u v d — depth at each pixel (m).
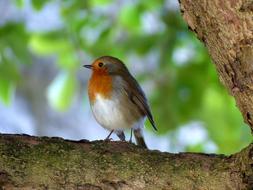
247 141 12.30
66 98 12.38
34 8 11.98
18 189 5.38
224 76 5.36
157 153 5.70
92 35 12.45
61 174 5.45
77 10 12.48
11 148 5.50
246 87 5.14
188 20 5.41
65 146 5.60
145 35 12.23
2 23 12.13
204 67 11.99
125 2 12.98
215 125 12.27
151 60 13.37
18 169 5.40
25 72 19.59
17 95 19.58
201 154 5.74
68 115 20.23
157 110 12.12
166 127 12.11
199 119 12.27
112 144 5.73
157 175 5.54
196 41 12.15
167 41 12.02
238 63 5.10
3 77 11.58
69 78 12.36
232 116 12.25
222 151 12.29
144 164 5.59
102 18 12.42
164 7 12.34
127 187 5.50
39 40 11.98
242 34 4.96
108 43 12.33
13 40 11.77
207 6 5.07
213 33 5.18
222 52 5.20
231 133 12.29
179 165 5.60
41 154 5.50
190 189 5.51
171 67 12.03
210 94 12.16
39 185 5.41
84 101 13.93
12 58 11.70
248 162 5.36
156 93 12.20
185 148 12.46
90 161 5.54
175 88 12.12
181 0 5.36
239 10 4.88
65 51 12.20
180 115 12.07
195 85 12.02
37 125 19.67
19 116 19.45
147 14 12.34
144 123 11.07
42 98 19.77
